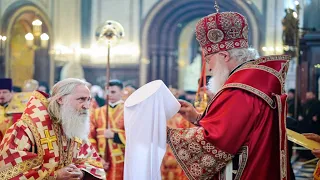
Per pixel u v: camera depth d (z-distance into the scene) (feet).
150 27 42.47
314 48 24.93
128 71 42.70
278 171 6.98
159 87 7.23
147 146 7.09
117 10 42.83
